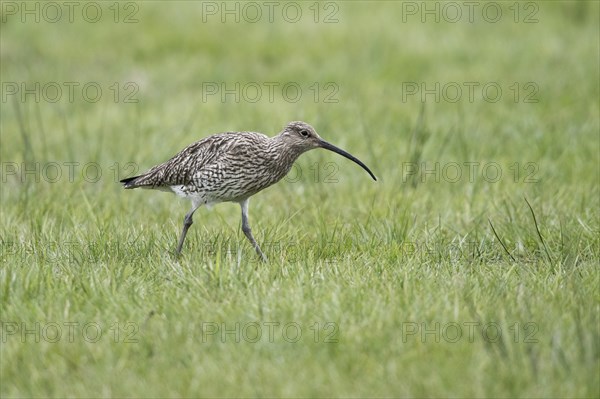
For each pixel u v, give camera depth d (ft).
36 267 57.93
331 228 68.39
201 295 55.01
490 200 74.38
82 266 59.26
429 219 71.15
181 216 73.41
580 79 107.04
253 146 64.75
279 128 91.91
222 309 52.90
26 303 53.57
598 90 103.76
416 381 45.85
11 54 119.14
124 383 46.34
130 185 69.41
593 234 65.87
